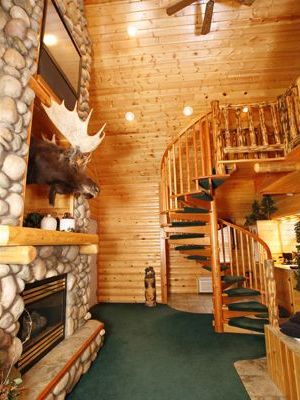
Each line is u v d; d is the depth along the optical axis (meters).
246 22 4.33
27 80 2.05
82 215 3.30
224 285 4.48
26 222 2.31
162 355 3.22
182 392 2.44
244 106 4.13
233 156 4.32
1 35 1.89
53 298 2.68
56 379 2.07
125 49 4.64
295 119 3.55
